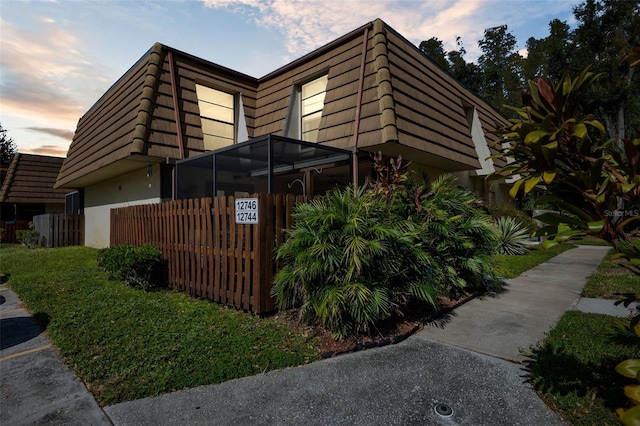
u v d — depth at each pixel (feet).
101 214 41.09
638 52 6.01
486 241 20.10
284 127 33.71
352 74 29.09
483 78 124.98
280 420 8.18
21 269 27.40
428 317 15.37
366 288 12.56
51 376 10.32
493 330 13.97
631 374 5.43
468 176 44.19
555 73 79.97
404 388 9.56
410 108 27.94
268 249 15.56
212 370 10.37
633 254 5.96
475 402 8.82
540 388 9.31
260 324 14.35
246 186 34.35
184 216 19.85
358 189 16.88
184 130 29.86
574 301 17.72
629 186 5.52
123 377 10.06
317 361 11.30
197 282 18.79
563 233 6.04
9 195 62.39
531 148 6.57
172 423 8.09
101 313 15.52
